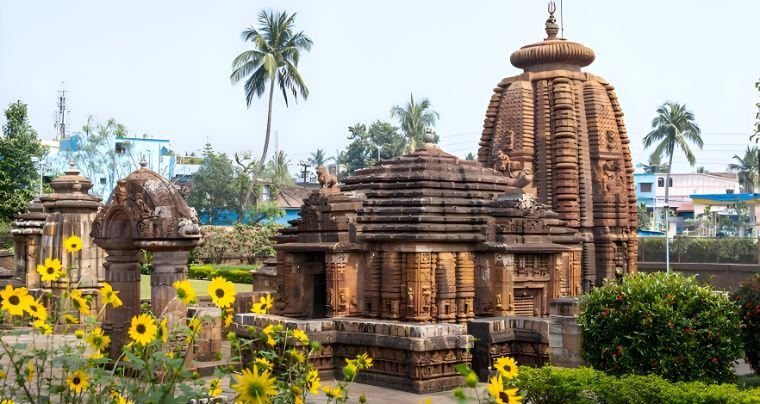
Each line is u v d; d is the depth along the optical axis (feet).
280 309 75.61
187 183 249.14
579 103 106.73
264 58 199.11
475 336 63.67
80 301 26.11
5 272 113.29
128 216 59.36
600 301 49.60
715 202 271.49
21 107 169.99
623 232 107.86
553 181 104.22
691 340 46.14
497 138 108.88
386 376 62.54
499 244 70.90
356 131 299.17
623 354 47.19
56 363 24.76
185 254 59.82
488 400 23.24
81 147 247.09
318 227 72.28
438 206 71.46
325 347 65.41
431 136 79.30
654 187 332.80
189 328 24.32
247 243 192.24
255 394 20.86
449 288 69.67
